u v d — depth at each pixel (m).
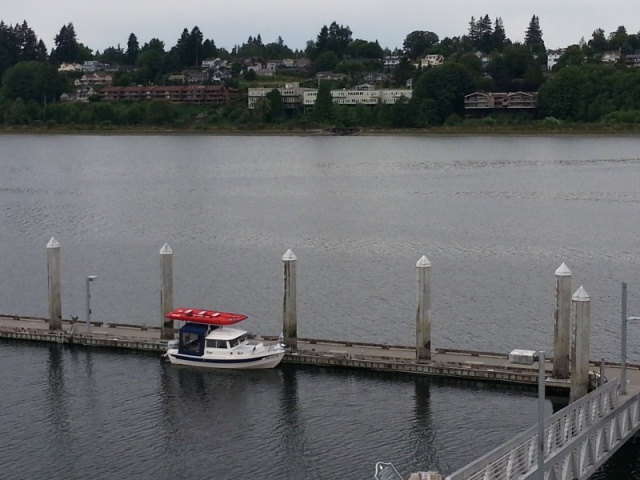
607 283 124.75
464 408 76.44
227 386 82.38
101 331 95.19
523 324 105.44
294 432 73.19
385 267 137.62
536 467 56.53
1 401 79.62
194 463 68.31
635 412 67.38
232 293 122.62
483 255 146.12
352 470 66.81
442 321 107.19
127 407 78.38
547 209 197.50
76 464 68.31
